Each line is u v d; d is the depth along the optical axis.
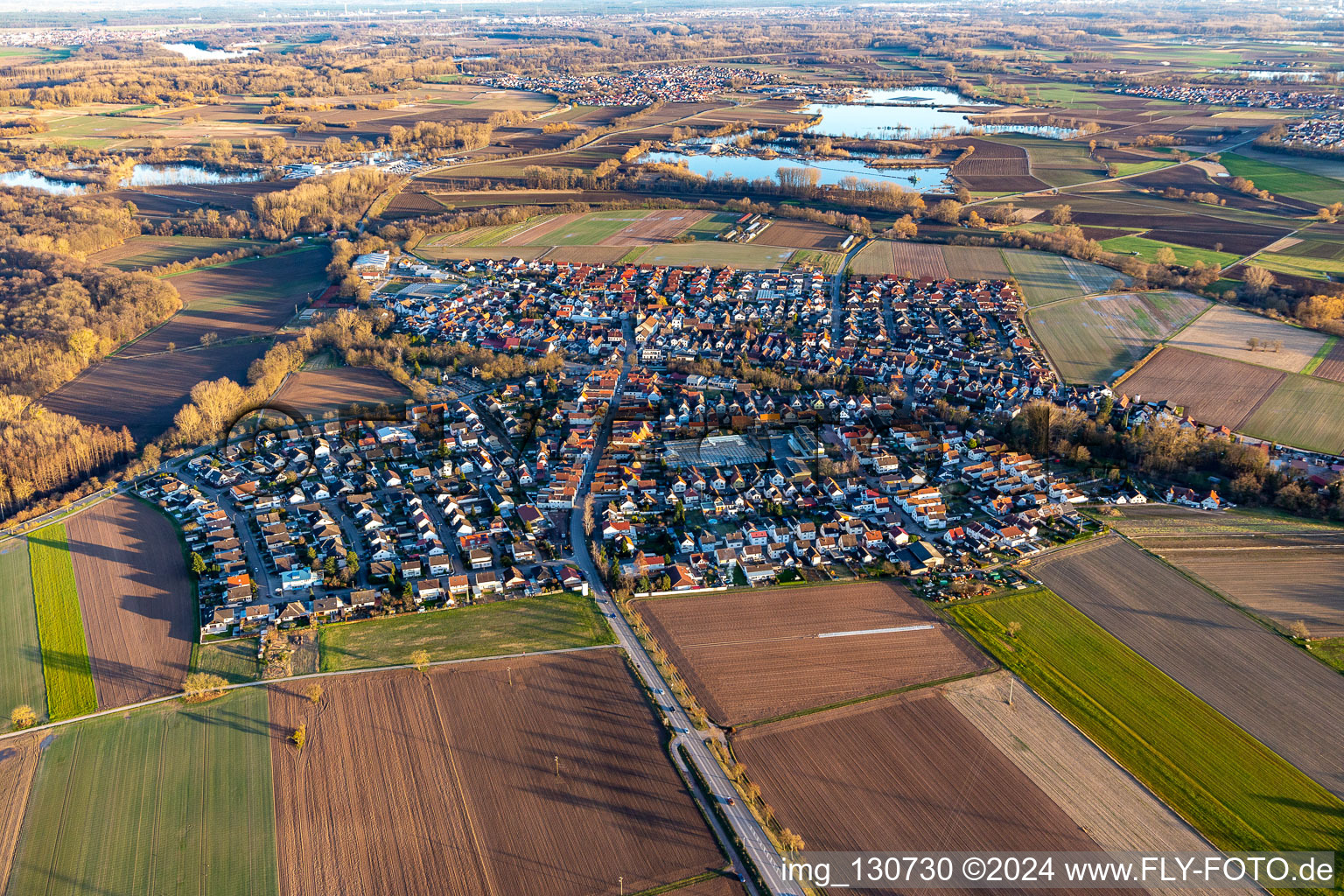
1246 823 125.75
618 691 154.50
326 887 119.25
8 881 121.12
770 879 118.56
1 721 149.75
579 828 127.31
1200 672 155.75
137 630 172.50
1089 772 135.62
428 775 137.00
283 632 172.00
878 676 157.00
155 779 137.25
